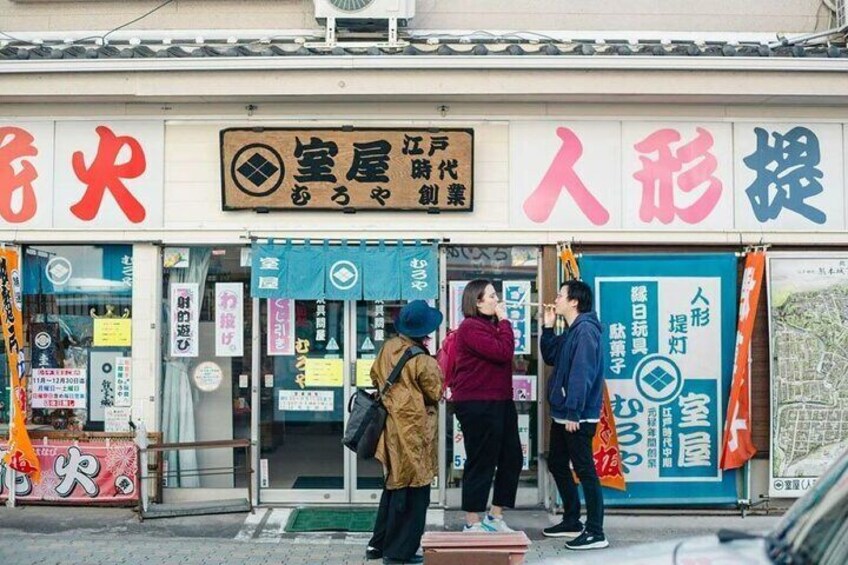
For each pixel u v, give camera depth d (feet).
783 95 27.14
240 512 27.94
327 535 25.86
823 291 28.27
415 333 23.29
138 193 28.66
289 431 28.96
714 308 28.30
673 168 28.58
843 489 11.71
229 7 30.71
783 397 28.14
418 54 26.73
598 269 28.27
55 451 28.37
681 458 28.25
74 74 26.89
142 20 30.78
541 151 28.55
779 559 11.03
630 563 11.32
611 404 28.17
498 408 24.72
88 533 25.89
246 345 29.01
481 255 28.89
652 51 27.07
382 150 28.35
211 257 29.07
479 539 17.42
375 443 22.89
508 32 30.42
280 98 27.53
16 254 28.40
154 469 28.32
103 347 29.07
